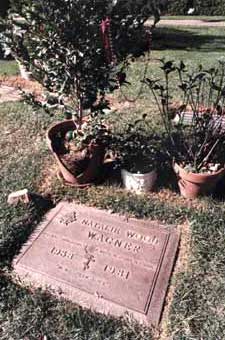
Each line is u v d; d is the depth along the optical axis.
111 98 2.52
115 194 1.70
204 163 1.67
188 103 2.06
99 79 1.59
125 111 2.34
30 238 1.49
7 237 1.45
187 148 1.77
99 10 1.44
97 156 1.72
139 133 2.03
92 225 1.55
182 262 1.38
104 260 1.39
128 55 1.62
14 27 1.57
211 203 1.62
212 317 1.17
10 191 1.70
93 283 1.31
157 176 1.78
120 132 2.08
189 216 1.56
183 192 1.67
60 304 1.23
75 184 1.75
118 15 1.48
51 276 1.33
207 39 4.23
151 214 1.58
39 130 2.20
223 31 4.69
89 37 1.46
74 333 1.14
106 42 1.44
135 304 1.23
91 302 1.24
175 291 1.26
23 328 1.15
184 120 2.08
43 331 1.15
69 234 1.51
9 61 3.31
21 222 1.53
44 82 1.65
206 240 1.44
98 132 1.71
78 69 1.54
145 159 1.79
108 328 1.15
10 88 2.78
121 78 1.59
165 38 4.27
